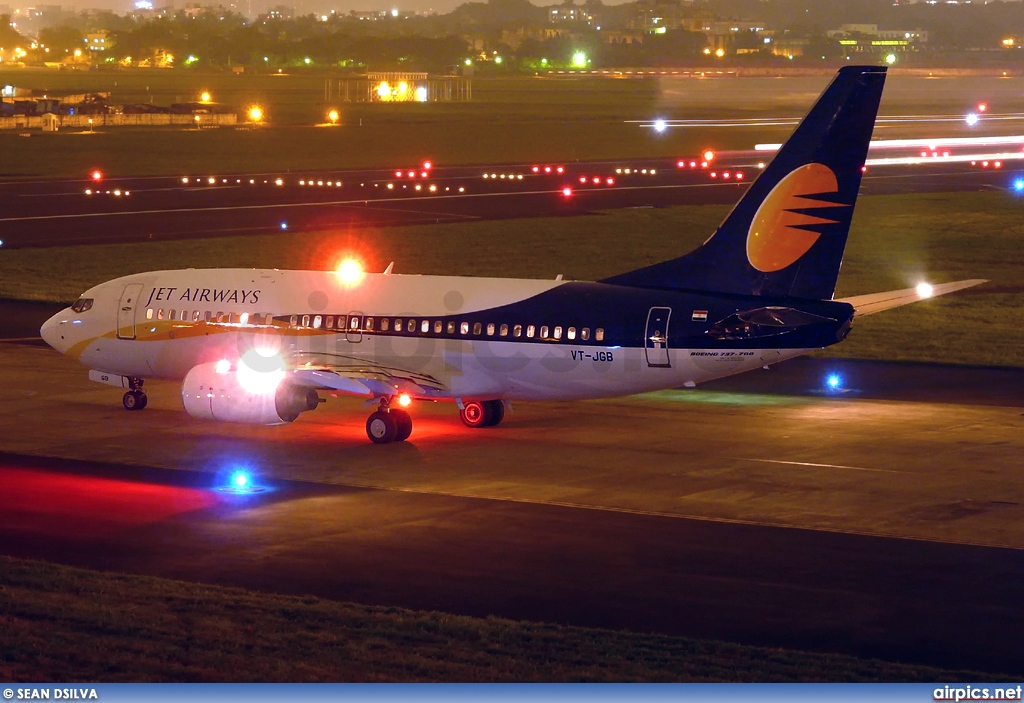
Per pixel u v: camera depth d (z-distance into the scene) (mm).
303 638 77312
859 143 130375
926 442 143625
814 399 169375
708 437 146375
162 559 99500
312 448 140625
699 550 103062
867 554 102062
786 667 75312
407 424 143875
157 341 160000
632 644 79125
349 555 101000
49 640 74062
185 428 150250
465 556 101000
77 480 125000
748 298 136875
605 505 116812
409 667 72438
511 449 140250
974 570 98062
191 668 70438
